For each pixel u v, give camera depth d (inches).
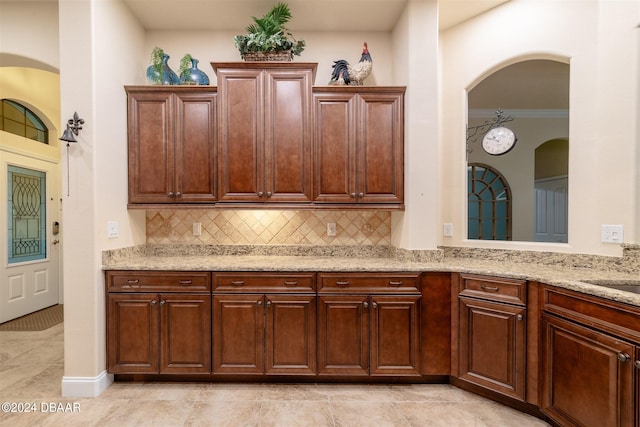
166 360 88.2
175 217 111.0
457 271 87.4
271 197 97.7
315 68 97.7
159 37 112.5
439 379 91.2
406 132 98.8
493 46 101.9
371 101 99.7
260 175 97.5
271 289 88.7
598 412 60.1
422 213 97.1
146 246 109.9
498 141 110.2
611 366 57.9
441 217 111.3
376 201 99.4
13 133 147.5
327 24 109.7
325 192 99.1
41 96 154.8
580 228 88.0
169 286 88.7
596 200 85.4
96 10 84.8
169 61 112.3
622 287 70.6
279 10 97.2
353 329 88.4
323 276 88.8
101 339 86.6
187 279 88.8
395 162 99.6
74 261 84.1
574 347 65.2
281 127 97.4
